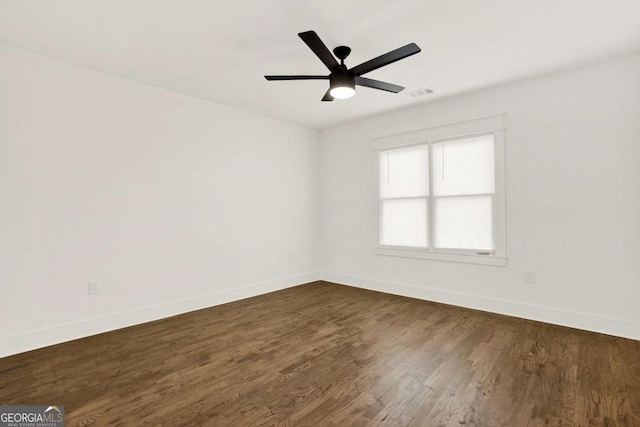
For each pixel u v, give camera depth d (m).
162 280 3.52
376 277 4.66
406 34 2.47
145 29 2.38
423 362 2.42
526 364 2.36
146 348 2.70
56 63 2.84
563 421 1.73
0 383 2.15
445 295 3.96
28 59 2.70
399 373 2.26
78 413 1.82
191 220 3.76
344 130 5.01
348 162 4.97
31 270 2.70
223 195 4.07
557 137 3.17
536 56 2.83
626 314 2.85
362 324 3.24
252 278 4.39
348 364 2.39
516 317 3.41
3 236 2.58
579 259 3.07
